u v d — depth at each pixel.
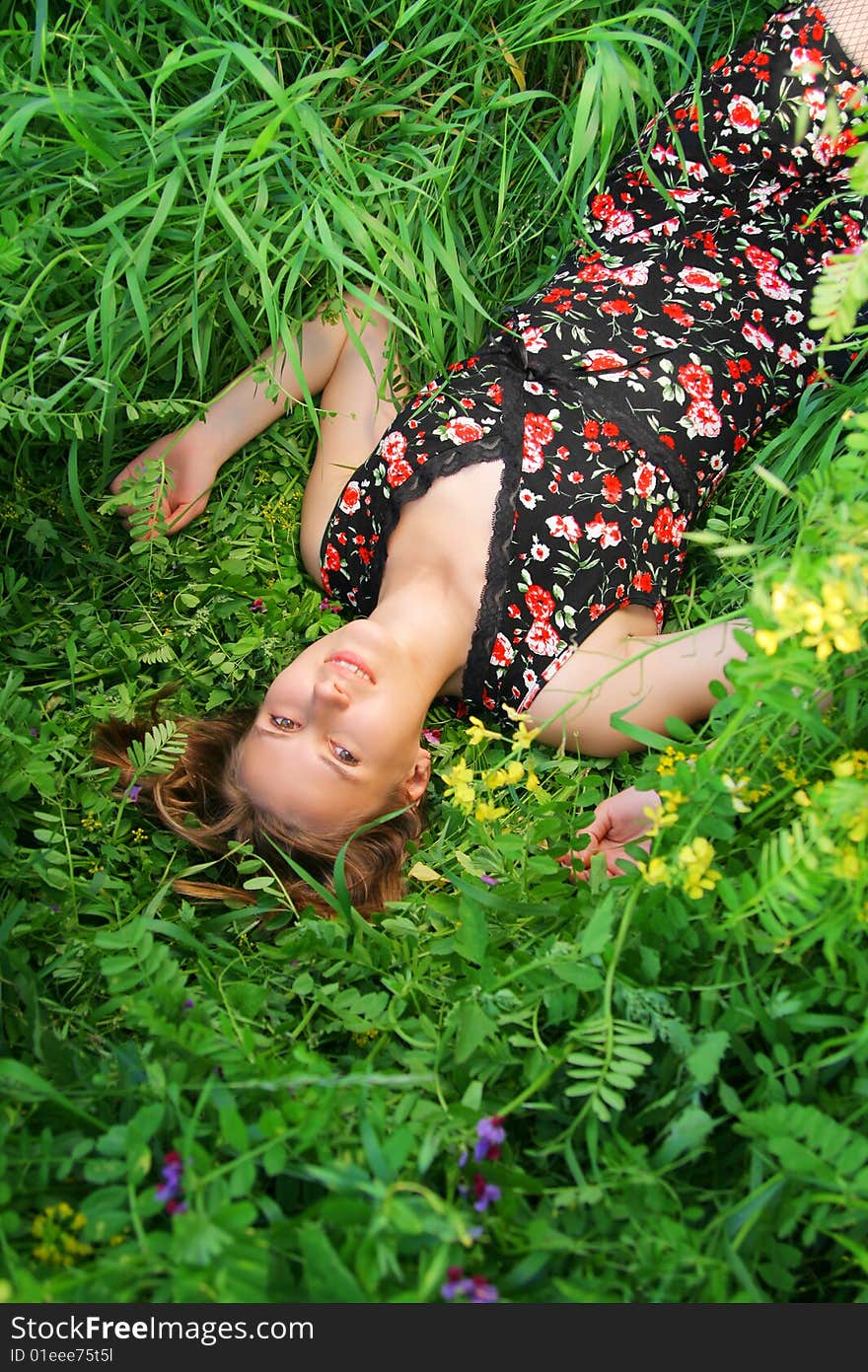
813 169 1.83
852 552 1.00
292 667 1.61
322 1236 0.96
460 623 1.68
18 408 1.56
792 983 1.26
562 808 1.54
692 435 1.76
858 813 1.03
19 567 1.91
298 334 1.85
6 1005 1.36
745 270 1.85
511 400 1.71
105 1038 1.39
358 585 1.86
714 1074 1.15
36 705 1.77
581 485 1.68
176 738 1.66
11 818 1.55
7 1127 1.11
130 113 1.49
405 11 1.69
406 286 1.88
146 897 1.62
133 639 1.84
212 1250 0.93
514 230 2.00
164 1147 1.15
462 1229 0.93
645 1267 1.02
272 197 1.74
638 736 1.32
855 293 1.06
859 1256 0.99
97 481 1.89
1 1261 1.01
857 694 1.29
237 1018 1.33
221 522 1.95
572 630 1.67
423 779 1.71
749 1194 1.09
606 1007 1.16
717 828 1.20
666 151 1.89
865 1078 1.15
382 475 1.76
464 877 1.61
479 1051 1.25
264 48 1.64
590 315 1.78
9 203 1.57
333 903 1.49
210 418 1.89
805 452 1.87
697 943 1.25
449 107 1.90
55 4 1.66
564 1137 1.16
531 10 1.82
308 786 1.59
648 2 1.93
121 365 1.64
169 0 1.57
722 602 1.82
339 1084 1.09
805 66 1.77
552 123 1.97
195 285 1.62
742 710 1.11
